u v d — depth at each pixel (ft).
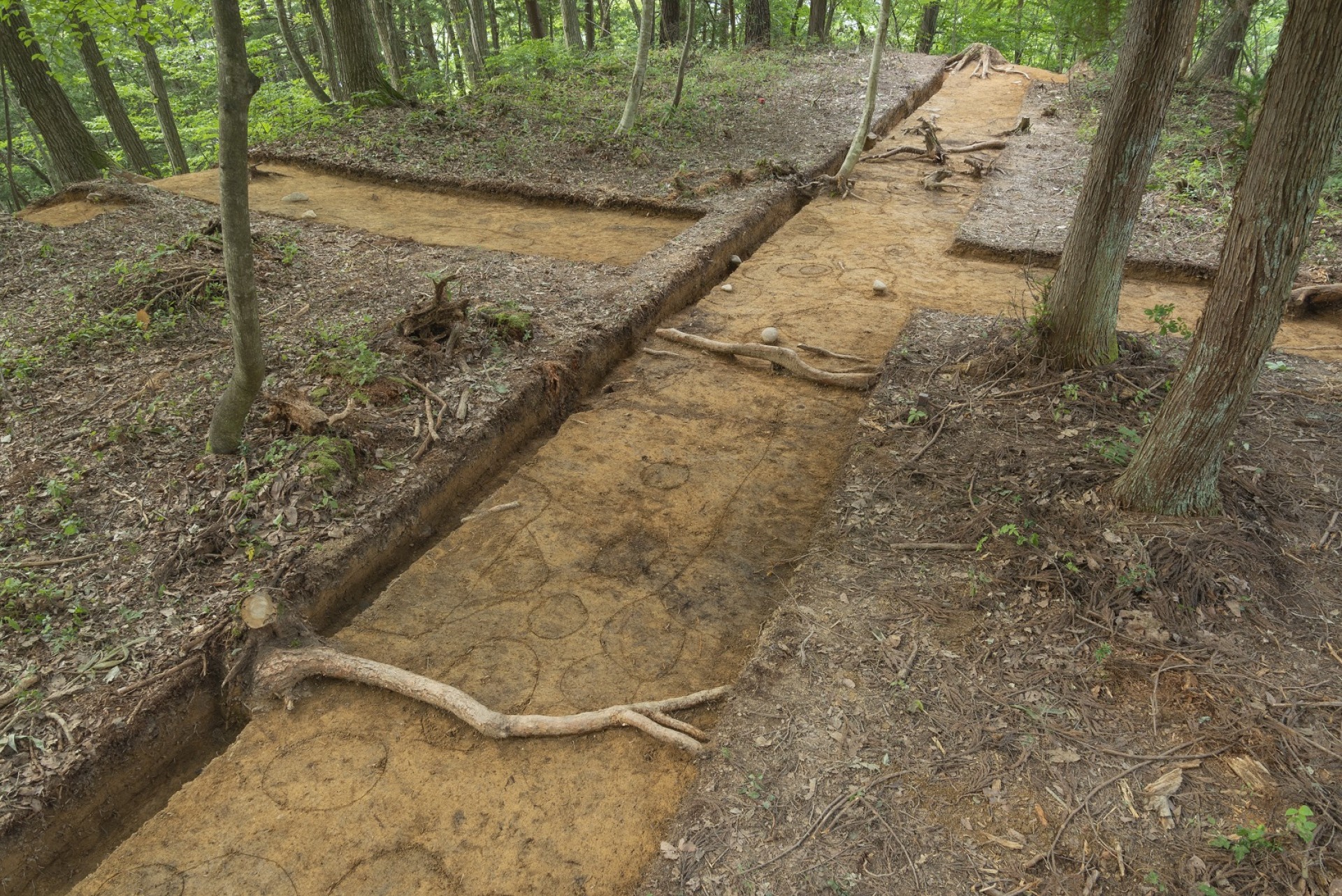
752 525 15.40
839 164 39.27
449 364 19.06
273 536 13.74
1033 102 49.67
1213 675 10.31
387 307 21.95
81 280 23.93
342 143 39.27
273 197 33.71
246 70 11.59
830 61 60.18
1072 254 16.79
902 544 13.10
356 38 44.37
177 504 14.35
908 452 15.55
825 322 22.88
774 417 18.94
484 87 49.80
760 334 22.17
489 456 17.12
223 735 11.70
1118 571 11.85
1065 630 11.19
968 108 50.80
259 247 25.35
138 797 10.78
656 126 41.73
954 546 12.92
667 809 10.09
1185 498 12.53
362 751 10.98
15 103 48.29
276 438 15.93
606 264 25.94
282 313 21.70
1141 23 14.70
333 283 23.85
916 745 9.77
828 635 11.42
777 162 35.70
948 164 38.91
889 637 11.33
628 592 13.79
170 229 28.45
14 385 18.08
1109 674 10.52
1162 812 8.81
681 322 23.26
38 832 9.77
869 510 14.02
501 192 34.30
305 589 12.98
